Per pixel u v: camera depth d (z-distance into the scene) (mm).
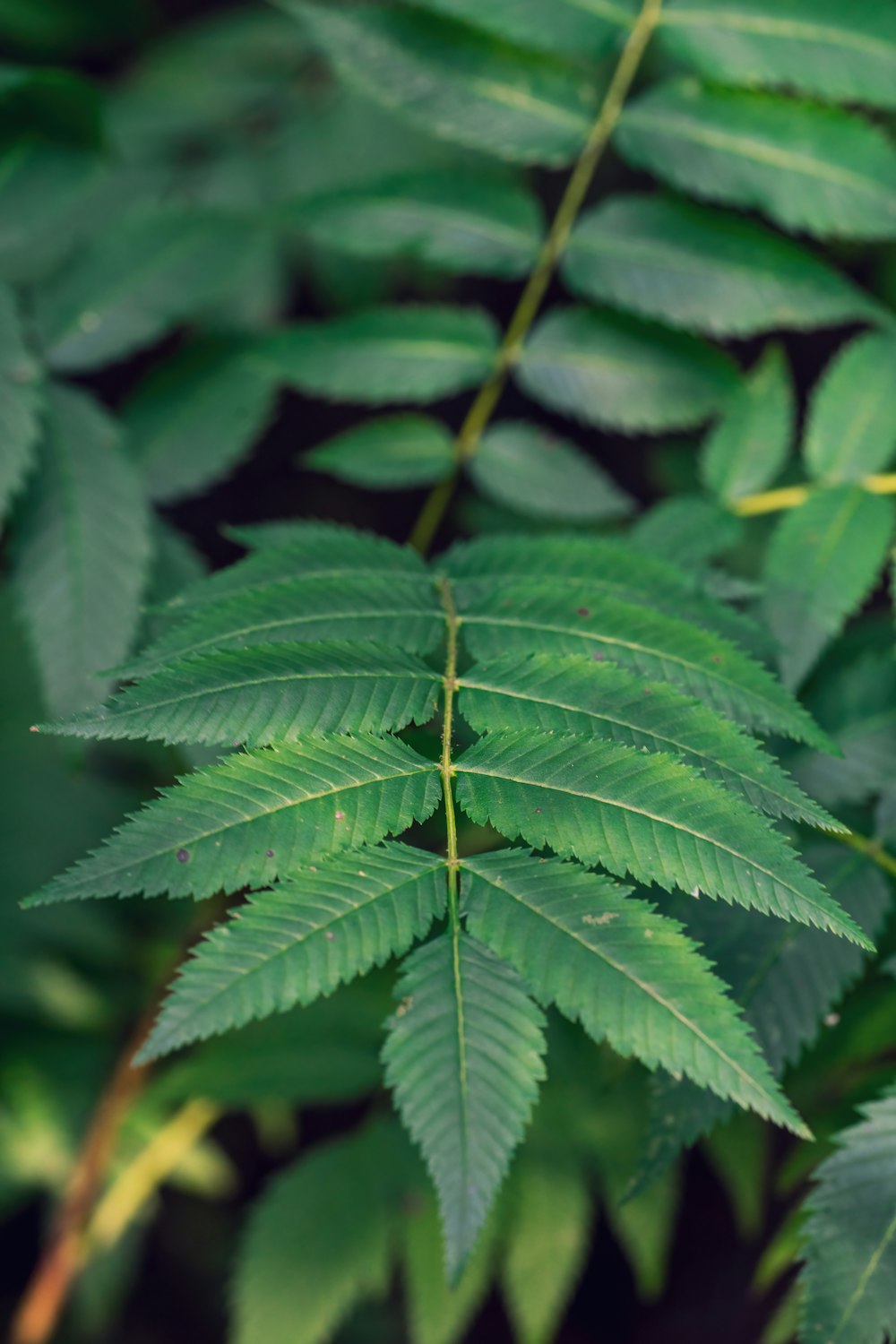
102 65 1229
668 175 837
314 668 692
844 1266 681
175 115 1150
